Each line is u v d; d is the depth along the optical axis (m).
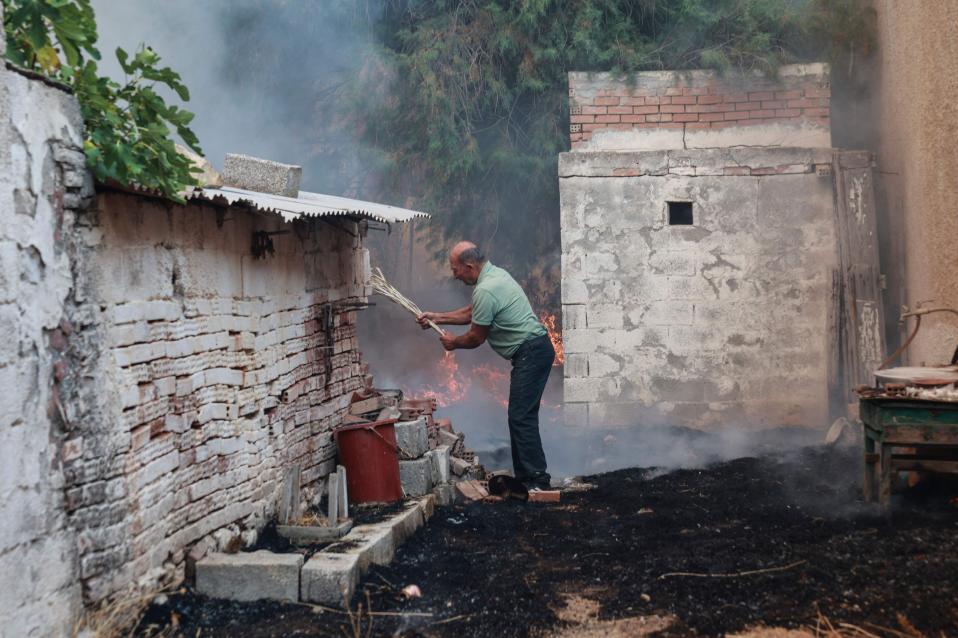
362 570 4.48
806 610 3.89
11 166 3.08
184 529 4.16
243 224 4.79
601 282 9.37
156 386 3.93
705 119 9.59
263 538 4.80
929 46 8.12
